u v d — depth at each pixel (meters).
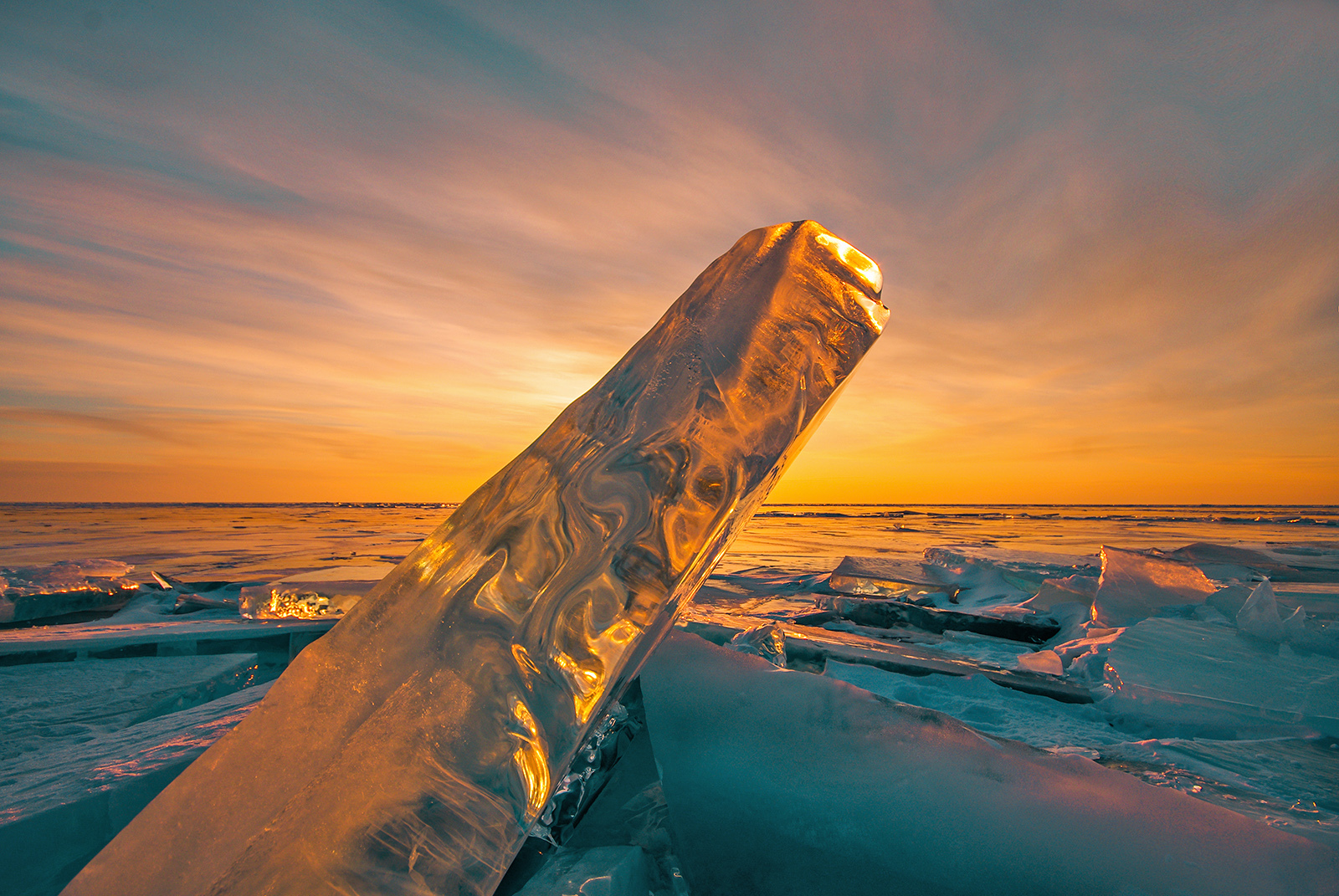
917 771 0.89
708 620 3.16
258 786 0.54
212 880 0.51
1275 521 36.50
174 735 1.46
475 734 0.54
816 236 0.69
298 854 0.51
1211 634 2.93
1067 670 2.91
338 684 0.57
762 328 0.63
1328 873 0.73
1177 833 0.79
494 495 0.62
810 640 2.97
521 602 0.57
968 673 2.59
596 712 0.60
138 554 11.08
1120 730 2.13
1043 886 0.76
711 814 0.91
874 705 1.00
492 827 0.52
